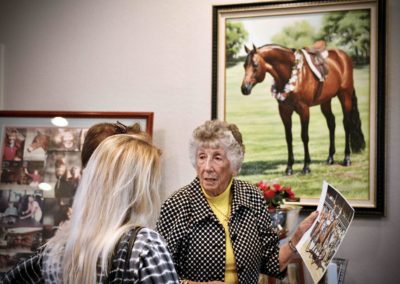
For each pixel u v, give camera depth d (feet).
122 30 7.11
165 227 4.58
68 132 7.00
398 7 6.13
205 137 4.62
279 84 6.51
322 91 6.35
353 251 6.16
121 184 3.03
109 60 7.13
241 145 4.97
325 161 6.28
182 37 6.89
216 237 4.50
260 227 4.85
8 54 7.38
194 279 4.46
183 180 6.78
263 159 6.48
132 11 7.09
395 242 6.02
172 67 6.91
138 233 2.98
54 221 6.84
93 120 6.98
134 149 3.19
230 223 4.62
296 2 6.45
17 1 7.39
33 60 7.36
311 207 6.22
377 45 6.14
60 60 7.29
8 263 6.84
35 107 7.31
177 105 6.86
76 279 2.79
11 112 7.11
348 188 6.17
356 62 6.24
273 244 4.87
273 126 6.49
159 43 6.97
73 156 6.94
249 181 6.49
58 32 7.32
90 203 2.99
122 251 2.85
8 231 6.91
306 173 6.32
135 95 7.01
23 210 6.92
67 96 7.23
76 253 2.85
